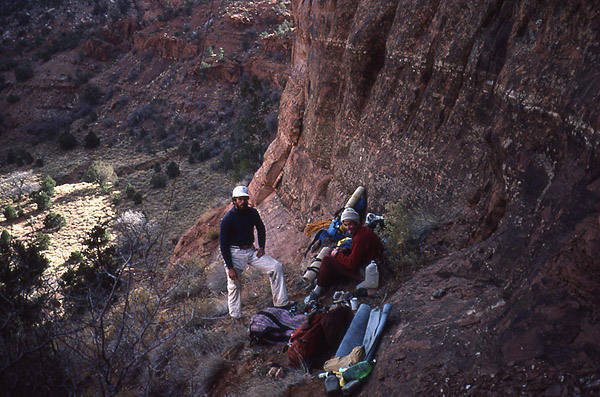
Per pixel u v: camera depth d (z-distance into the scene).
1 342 3.27
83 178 75.25
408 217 5.68
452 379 2.71
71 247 41.41
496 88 4.63
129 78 121.19
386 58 7.18
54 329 3.65
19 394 3.34
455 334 3.13
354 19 8.04
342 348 3.79
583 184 3.05
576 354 2.32
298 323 4.84
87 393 3.77
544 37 4.10
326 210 8.72
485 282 3.81
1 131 112.56
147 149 86.00
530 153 3.93
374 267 4.91
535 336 2.56
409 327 3.60
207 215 14.28
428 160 5.94
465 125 5.49
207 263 11.08
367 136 7.51
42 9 163.38
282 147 11.90
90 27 154.12
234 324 5.61
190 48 115.00
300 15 11.58
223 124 92.94
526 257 3.27
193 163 69.38
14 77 134.00
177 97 106.12
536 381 2.31
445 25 5.85
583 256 2.63
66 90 125.88
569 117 3.45
